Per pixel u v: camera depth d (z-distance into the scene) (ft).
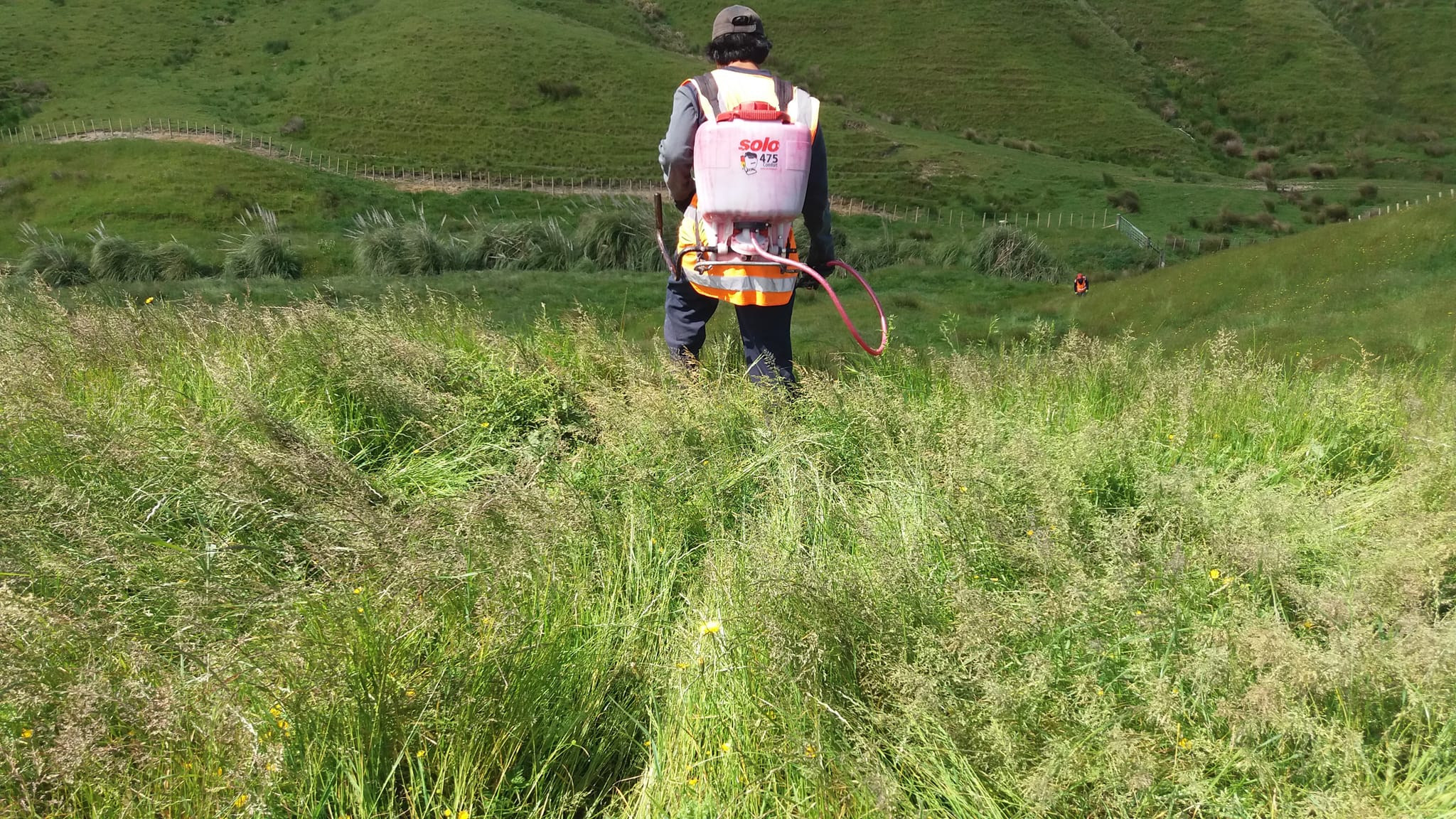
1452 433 13.12
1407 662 7.61
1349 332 38.99
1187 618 8.78
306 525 9.98
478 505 9.53
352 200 203.31
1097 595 8.59
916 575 8.82
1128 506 10.84
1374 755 7.44
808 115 14.93
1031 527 9.95
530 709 7.85
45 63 277.85
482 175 228.43
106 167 205.16
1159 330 62.39
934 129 306.96
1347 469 13.98
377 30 304.30
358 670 7.57
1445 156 305.32
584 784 7.93
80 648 7.92
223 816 6.73
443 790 7.31
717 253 14.64
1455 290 46.75
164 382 14.44
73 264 111.24
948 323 22.98
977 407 13.12
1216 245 193.98
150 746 7.09
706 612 9.15
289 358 15.05
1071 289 105.09
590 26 333.83
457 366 15.65
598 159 241.76
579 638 8.77
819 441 13.15
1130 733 7.30
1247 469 12.78
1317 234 79.92
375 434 13.71
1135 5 395.96
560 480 12.14
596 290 75.92
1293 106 343.05
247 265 115.65
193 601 8.20
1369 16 390.42
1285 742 7.63
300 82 272.31
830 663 8.14
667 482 11.60
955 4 367.25
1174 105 338.95
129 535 9.35
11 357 14.03
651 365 15.19
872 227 206.59
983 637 8.00
